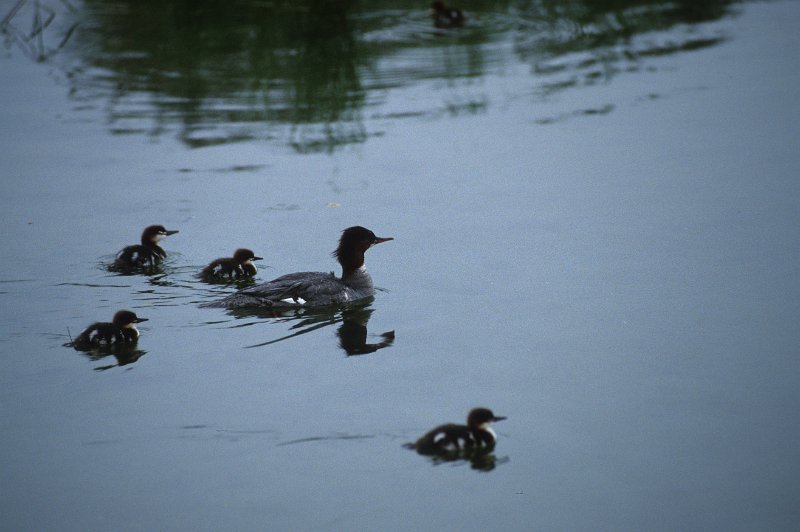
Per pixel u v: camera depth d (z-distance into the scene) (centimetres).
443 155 2275
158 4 3644
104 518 1036
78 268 1728
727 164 2139
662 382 1305
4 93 2755
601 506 1053
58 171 2214
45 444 1173
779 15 3453
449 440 1143
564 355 1386
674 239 1775
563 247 1764
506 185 2083
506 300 1572
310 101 2695
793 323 1452
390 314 1553
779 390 1276
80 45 3183
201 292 1644
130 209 2003
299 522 1027
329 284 1608
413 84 2823
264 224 1927
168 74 2939
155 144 2383
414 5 3669
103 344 1421
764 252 1702
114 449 1162
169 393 1296
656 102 2586
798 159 2147
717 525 1022
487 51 3120
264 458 1143
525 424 1210
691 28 3338
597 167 2161
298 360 1396
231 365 1380
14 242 1836
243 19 3472
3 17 3428
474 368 1359
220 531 1013
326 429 1204
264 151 2338
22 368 1366
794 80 2708
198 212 1989
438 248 1789
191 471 1118
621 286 1598
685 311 1504
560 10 3609
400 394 1291
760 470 1112
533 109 2578
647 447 1159
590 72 2886
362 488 1086
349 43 3212
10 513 1045
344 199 2036
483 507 1052
